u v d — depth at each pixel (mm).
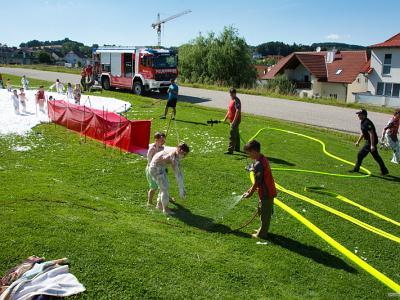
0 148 12805
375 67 48219
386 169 12695
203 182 10555
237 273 5992
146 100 25578
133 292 5039
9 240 5742
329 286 6090
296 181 11336
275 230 7918
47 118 18078
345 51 58062
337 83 53656
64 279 4930
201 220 8086
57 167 11078
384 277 6504
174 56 27828
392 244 7844
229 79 53438
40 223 6406
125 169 11172
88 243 5973
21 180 9289
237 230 7750
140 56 27484
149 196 8602
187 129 17469
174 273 5629
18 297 4523
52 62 136250
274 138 16875
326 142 16781
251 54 55781
